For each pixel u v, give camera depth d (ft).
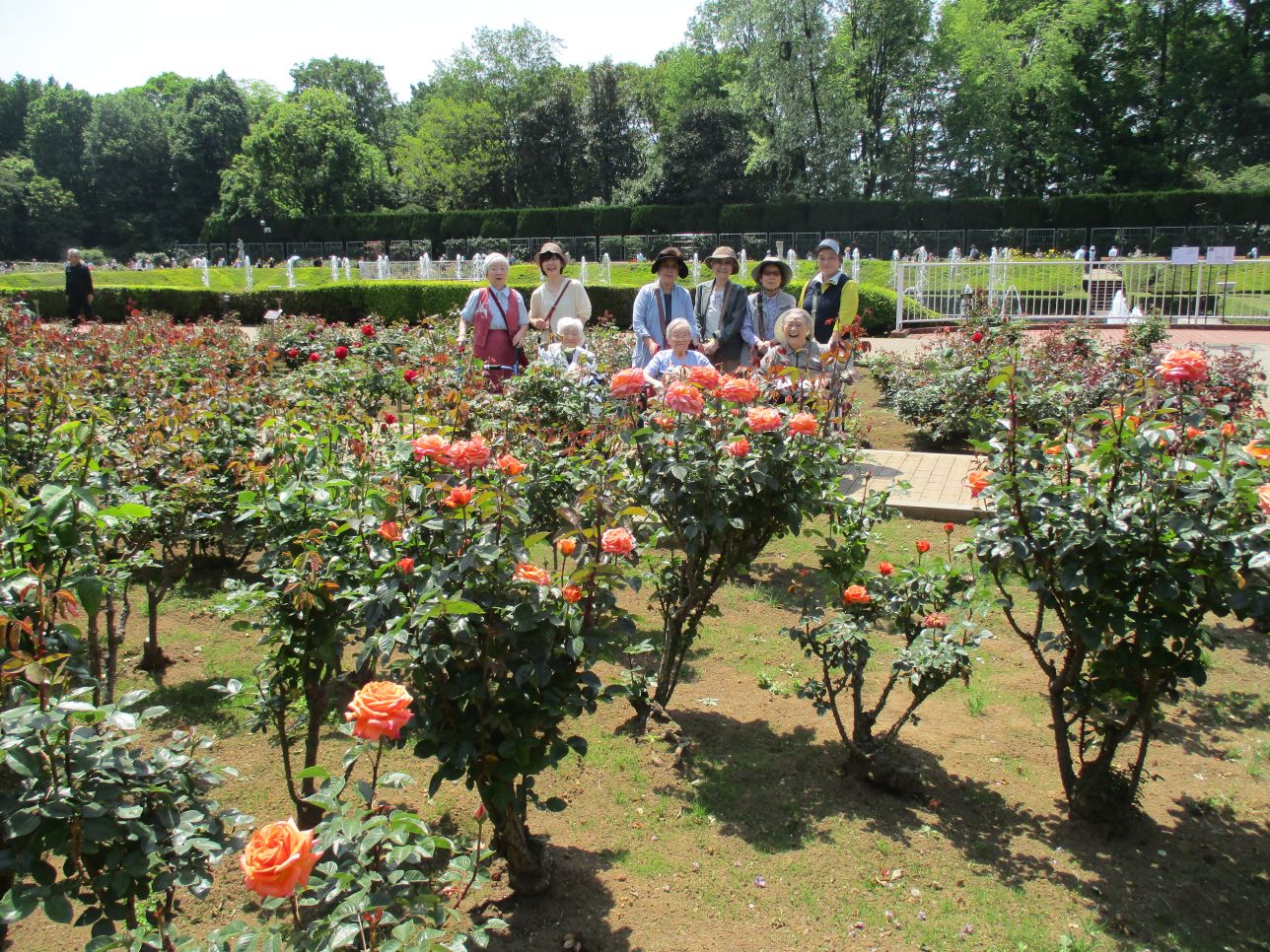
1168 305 70.33
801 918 9.50
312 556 9.01
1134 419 9.84
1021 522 10.03
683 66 187.42
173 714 13.29
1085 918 9.59
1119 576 9.86
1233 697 14.25
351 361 28.12
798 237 142.72
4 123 272.51
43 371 17.67
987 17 174.09
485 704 8.19
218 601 17.33
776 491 11.24
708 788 11.78
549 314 25.80
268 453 12.34
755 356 22.17
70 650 7.01
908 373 35.47
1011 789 12.00
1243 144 149.79
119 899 6.06
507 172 198.29
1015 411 10.46
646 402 14.25
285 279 121.29
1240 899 9.95
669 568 13.20
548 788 11.74
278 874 5.26
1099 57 153.79
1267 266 75.36
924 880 10.14
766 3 132.67
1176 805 11.67
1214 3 147.54
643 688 13.23
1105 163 152.66
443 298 75.66
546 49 210.18
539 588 8.00
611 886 9.89
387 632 7.90
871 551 19.86
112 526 9.39
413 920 6.04
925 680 11.37
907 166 152.15
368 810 6.57
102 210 240.73
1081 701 10.49
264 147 184.34
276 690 10.30
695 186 164.55
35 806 5.59
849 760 12.10
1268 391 33.96
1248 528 9.28
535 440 14.20
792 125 138.82
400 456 10.00
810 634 11.80
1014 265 71.41
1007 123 149.48
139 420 17.08
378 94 264.11
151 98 287.89
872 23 143.84
